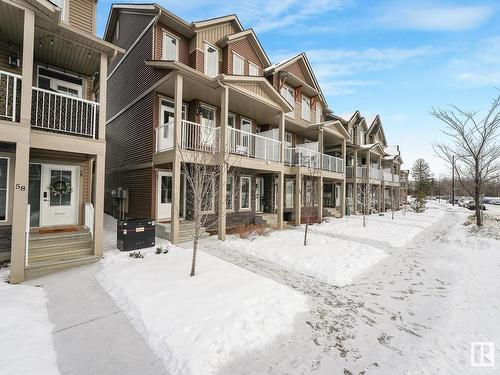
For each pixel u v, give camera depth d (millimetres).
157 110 10688
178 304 4363
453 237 12469
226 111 9742
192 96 11062
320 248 8883
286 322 4172
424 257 8734
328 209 19875
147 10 11055
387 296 5469
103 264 6465
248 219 13141
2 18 5855
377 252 8859
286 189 16703
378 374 3154
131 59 12648
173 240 8562
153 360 3211
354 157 21828
